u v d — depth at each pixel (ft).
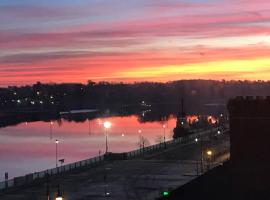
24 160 602.85
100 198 258.16
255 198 137.08
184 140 550.36
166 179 311.47
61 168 341.00
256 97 184.34
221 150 449.06
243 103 181.27
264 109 178.19
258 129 178.40
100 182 305.73
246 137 179.22
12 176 481.87
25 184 291.38
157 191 270.26
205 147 479.41
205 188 142.82
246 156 176.35
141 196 259.19
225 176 151.64
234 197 137.59
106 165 383.86
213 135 592.60
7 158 625.00
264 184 143.84
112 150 655.35
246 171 155.94
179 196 140.26
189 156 422.82
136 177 322.34
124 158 413.80
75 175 335.47
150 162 395.34
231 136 182.09
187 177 316.40
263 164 167.32
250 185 143.64
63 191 269.85
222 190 141.38
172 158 415.23
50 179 314.76
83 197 261.03
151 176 325.62
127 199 253.85
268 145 177.06
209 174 153.89
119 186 291.99
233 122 182.09
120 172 346.54
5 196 260.83
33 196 260.42
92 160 385.91
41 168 528.63
